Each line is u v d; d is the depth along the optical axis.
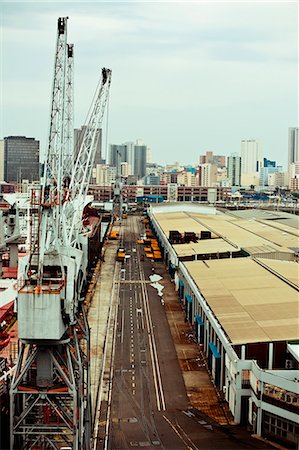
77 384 59.06
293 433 60.66
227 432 65.31
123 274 159.50
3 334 95.00
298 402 60.72
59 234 71.25
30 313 52.41
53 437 60.66
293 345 70.69
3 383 65.38
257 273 111.38
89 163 135.62
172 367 86.94
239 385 68.19
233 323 79.94
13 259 149.00
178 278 136.00
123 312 117.88
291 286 99.31
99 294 134.00
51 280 55.38
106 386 78.62
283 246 147.50
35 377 59.66
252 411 66.75
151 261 181.62
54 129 72.81
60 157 72.06
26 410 56.31
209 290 99.69
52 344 54.31
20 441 59.38
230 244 152.25
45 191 64.00
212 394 77.00
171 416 69.56
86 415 61.06
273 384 63.06
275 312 84.06
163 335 102.94
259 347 72.12
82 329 65.31
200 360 90.31
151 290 139.38
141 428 65.94
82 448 57.19
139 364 87.69
